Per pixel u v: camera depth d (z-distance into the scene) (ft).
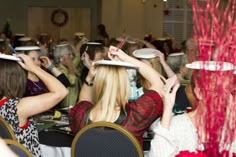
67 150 9.48
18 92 8.16
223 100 5.15
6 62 8.11
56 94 8.05
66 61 15.31
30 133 8.09
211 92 5.15
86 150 7.63
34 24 38.29
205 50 5.00
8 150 2.84
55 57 15.56
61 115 11.16
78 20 39.11
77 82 14.47
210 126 5.29
